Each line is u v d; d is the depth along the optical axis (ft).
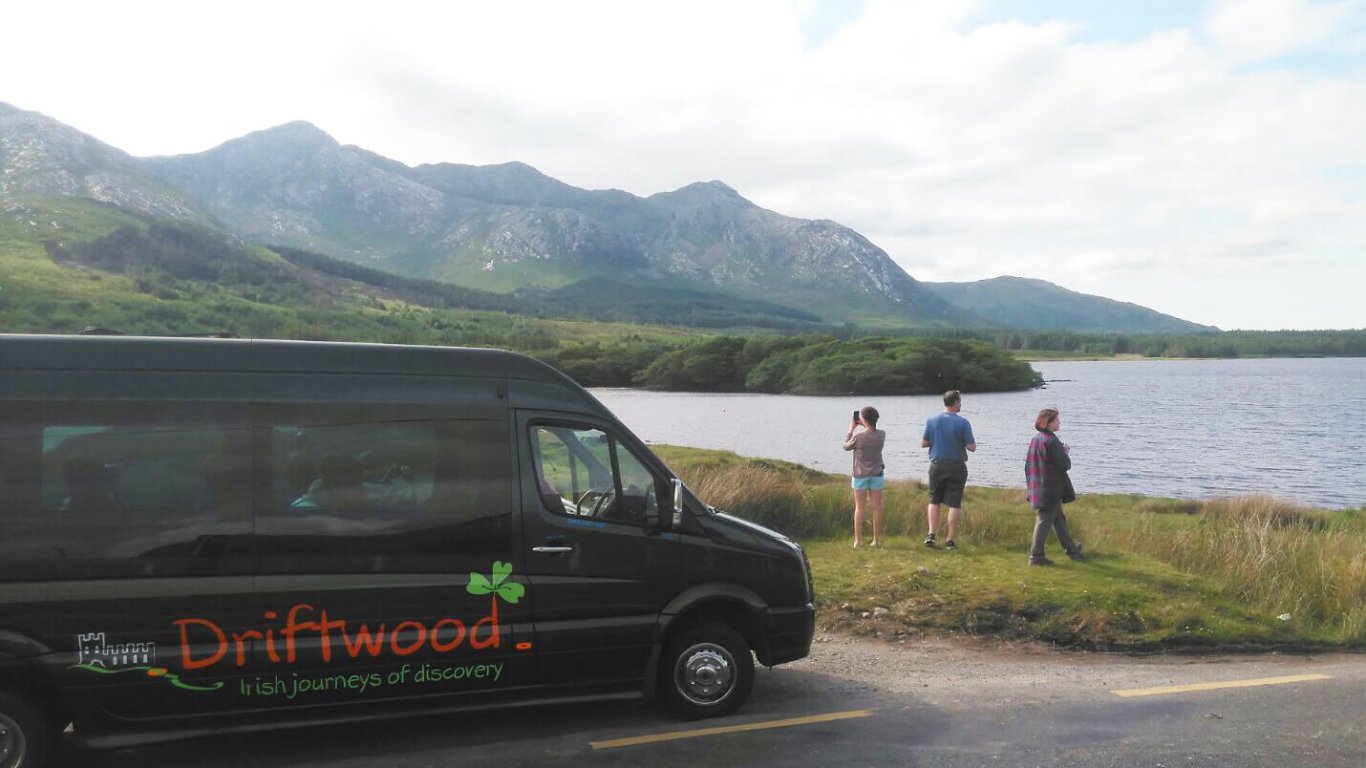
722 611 22.62
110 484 18.06
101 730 18.01
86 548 17.81
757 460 90.94
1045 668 27.53
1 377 17.72
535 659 20.51
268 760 19.60
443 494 20.06
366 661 19.33
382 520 19.58
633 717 22.31
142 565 18.10
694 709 21.93
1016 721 22.13
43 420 17.79
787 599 22.59
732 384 578.66
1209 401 391.45
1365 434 241.55
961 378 509.76
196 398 18.78
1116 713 22.84
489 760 19.42
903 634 31.17
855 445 44.45
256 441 18.99
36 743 17.74
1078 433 246.68
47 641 17.52
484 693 20.34
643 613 21.33
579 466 21.26
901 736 20.93
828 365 522.06
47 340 18.30
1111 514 70.59
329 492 19.33
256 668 18.67
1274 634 31.12
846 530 49.70
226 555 18.58
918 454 191.11
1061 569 37.37
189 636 18.29
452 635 19.89
